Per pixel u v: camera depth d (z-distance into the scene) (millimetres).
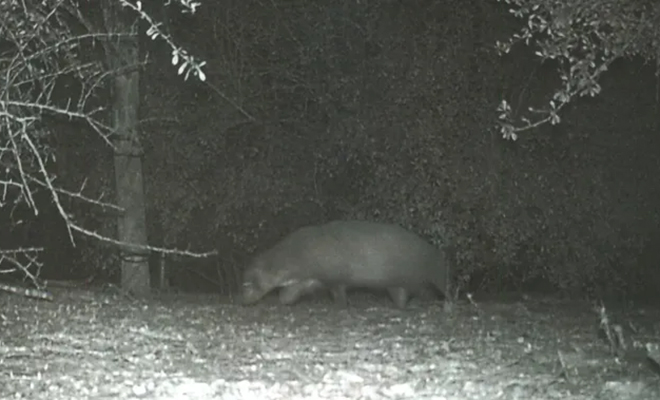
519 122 19250
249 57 20328
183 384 10711
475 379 11148
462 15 19281
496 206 19391
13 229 21344
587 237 19734
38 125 15820
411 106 19469
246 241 20641
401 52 19500
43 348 12836
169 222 20344
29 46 12852
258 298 17125
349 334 14266
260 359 12289
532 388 10688
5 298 17359
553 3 9992
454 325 15289
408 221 19500
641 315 17219
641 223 19859
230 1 20094
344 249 16719
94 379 11039
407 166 19531
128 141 18438
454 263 19500
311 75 20016
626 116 19609
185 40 20234
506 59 19297
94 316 15664
